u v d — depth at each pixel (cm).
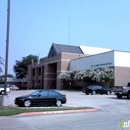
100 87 3578
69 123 1063
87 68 5478
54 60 6719
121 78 4550
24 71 10619
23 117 1291
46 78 7094
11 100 2405
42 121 1132
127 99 2584
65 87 6291
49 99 1842
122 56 4625
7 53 1745
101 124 1031
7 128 950
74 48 7225
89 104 2066
